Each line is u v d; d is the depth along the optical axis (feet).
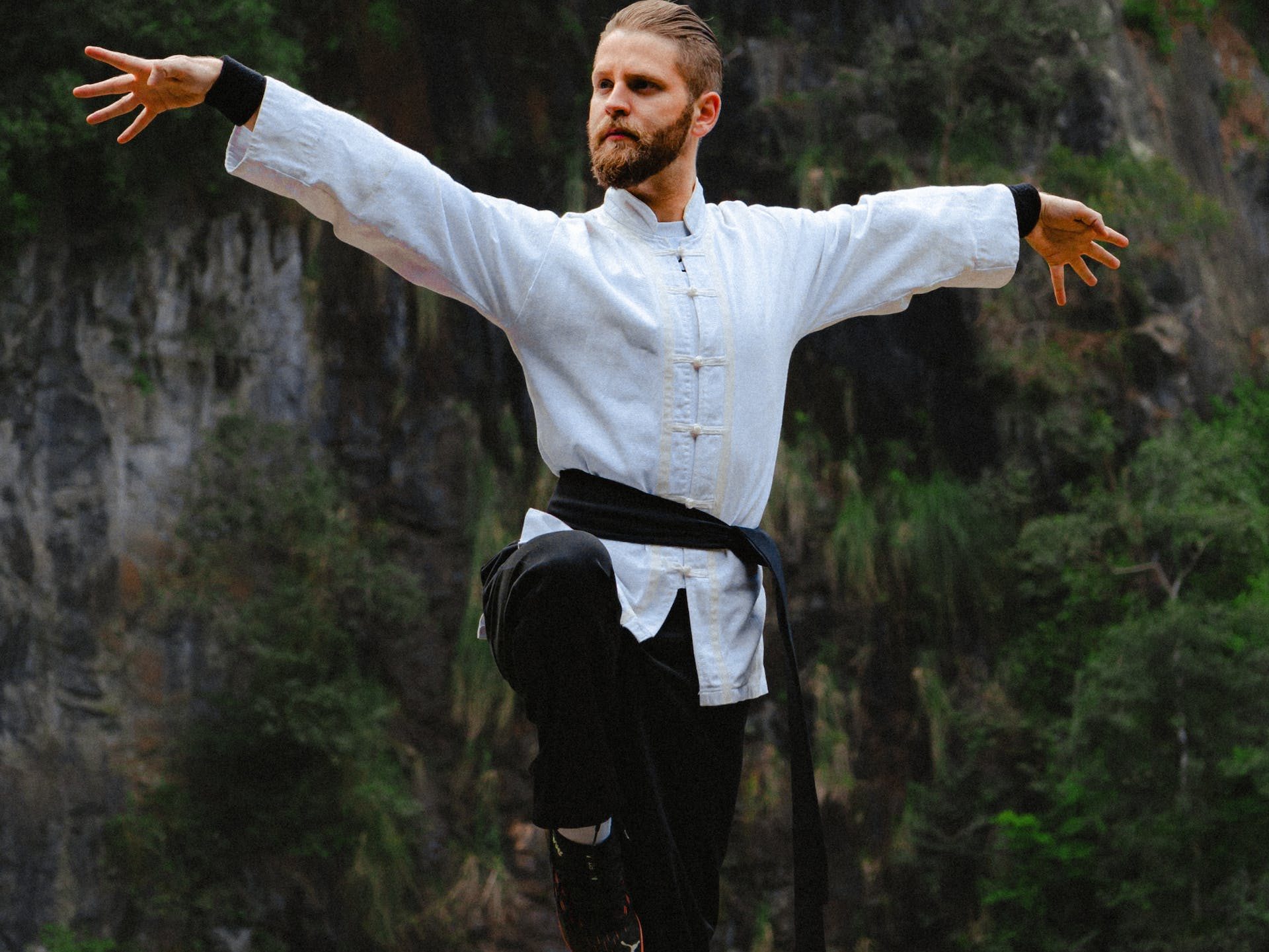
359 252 94.79
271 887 82.58
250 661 84.53
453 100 99.19
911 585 100.17
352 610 90.27
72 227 83.82
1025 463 104.12
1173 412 107.14
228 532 85.87
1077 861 90.48
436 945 85.40
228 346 88.48
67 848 78.79
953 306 105.19
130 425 84.33
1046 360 104.17
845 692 96.48
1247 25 140.77
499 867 87.30
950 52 105.40
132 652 82.23
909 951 92.84
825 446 101.55
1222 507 94.99
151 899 79.92
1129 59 120.06
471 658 91.30
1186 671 85.20
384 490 94.12
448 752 91.04
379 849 84.64
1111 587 97.50
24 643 79.71
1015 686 98.17
